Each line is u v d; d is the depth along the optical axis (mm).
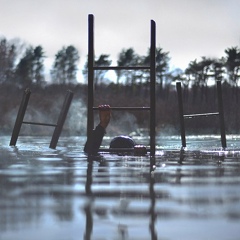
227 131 61562
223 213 5395
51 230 4613
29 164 12234
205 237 4328
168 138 37688
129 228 4711
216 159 14125
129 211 5551
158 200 6309
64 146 23516
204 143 26766
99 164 12297
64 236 4383
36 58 135625
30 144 25203
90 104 17219
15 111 86062
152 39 16781
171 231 4570
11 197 6602
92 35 17062
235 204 5973
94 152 17219
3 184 8047
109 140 32844
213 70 107500
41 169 10820
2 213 5453
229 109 74875
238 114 68500
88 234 4465
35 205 5949
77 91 113125
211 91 102750
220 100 22672
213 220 5031
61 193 7000
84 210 5613
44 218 5168
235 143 26469
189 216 5250
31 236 4371
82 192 7070
